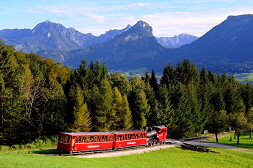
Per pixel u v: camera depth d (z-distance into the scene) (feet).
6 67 239.50
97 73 290.76
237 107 345.92
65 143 152.66
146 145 217.15
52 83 242.99
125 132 191.83
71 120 224.12
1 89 207.82
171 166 148.77
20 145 191.21
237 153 203.00
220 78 442.50
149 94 284.82
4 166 91.66
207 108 316.40
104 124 223.10
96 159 143.84
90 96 241.76
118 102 234.79
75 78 270.26
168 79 353.72
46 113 227.20
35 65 266.16
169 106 274.36
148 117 268.21
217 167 159.33
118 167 125.49
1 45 261.44
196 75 379.55
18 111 204.64
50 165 102.89
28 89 212.43
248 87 387.96
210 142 254.47
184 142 250.78
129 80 357.00
